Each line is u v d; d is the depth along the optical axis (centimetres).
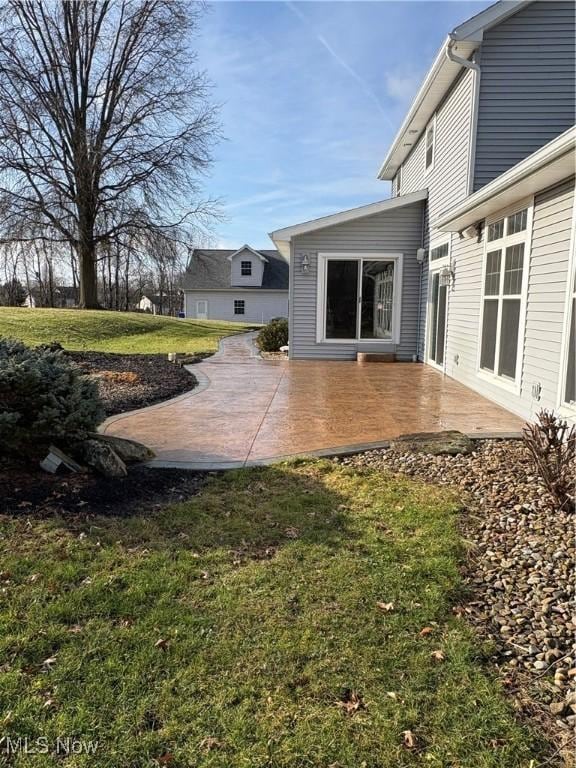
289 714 192
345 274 1270
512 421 643
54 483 393
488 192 628
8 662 213
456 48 809
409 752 178
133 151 2027
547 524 353
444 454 502
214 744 179
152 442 545
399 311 1277
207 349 1565
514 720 192
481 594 274
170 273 2433
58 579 271
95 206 2062
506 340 714
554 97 809
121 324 1953
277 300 3709
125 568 284
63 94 2005
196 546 312
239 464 470
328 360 1294
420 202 1230
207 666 213
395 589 271
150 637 230
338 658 220
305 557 301
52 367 435
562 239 547
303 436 573
